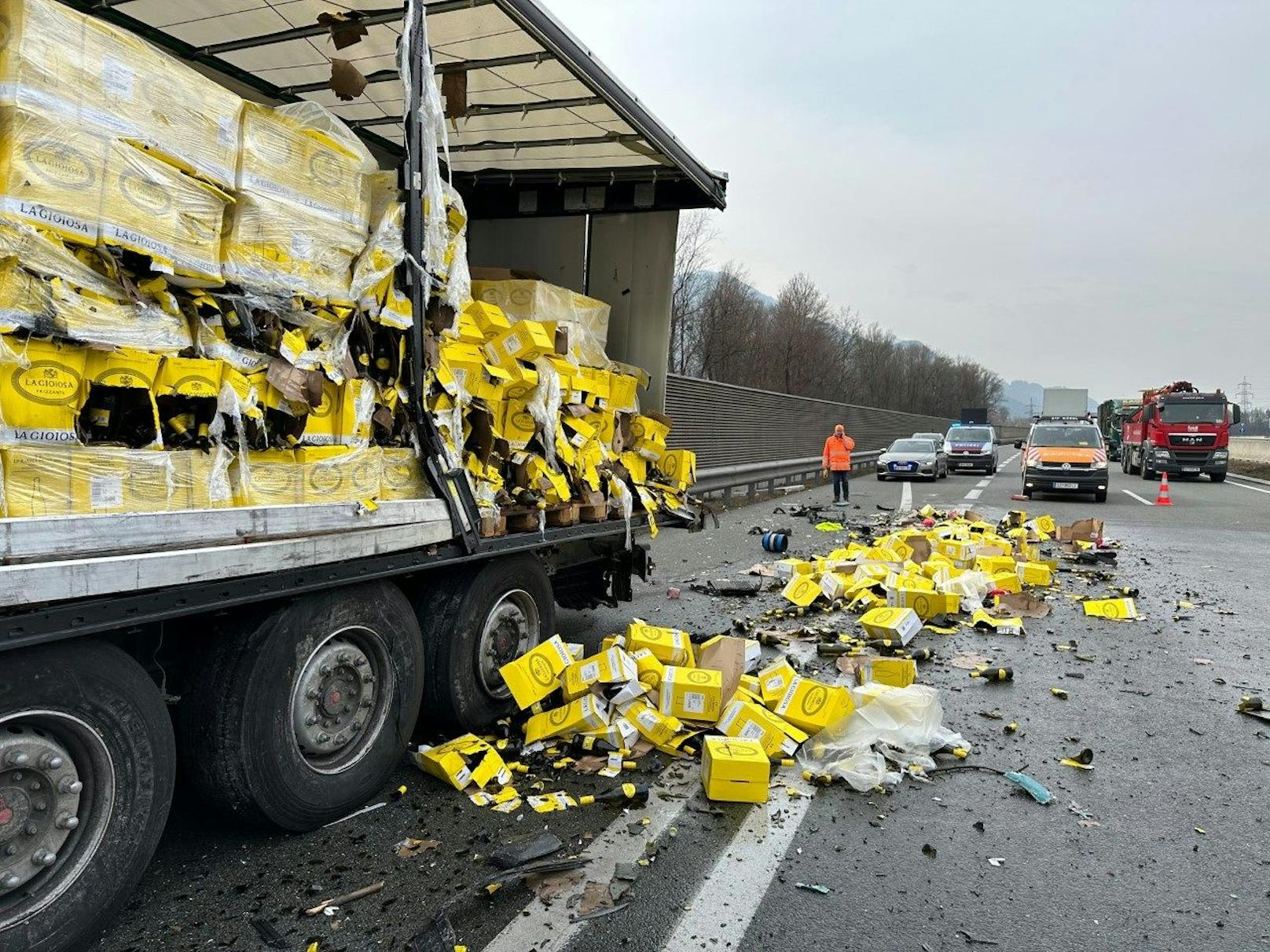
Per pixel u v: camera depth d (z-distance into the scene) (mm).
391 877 3125
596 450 5531
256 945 2693
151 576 2414
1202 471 27188
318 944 2705
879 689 4742
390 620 3676
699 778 4125
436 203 3734
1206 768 4379
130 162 2436
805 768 4211
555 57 4207
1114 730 4934
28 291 2168
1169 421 27750
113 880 2498
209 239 2746
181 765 3084
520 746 4406
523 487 4641
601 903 3008
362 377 3461
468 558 4105
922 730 4512
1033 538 12672
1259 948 2844
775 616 7480
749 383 44031
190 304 2746
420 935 2750
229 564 2689
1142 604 8453
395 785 3920
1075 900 3119
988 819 3766
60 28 2242
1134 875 3307
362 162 3434
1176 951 2816
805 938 2836
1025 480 20219
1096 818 3791
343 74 3740
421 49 3666
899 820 3740
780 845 3475
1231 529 14492
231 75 4930
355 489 3404
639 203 6418
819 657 6359
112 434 2529
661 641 5215
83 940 2439
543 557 5305
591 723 4340
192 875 3094
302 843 3352
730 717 4430
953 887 3189
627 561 6215
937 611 7426
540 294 5355
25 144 2150
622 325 6566
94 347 2354
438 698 4242
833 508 17016
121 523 2348
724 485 17172
